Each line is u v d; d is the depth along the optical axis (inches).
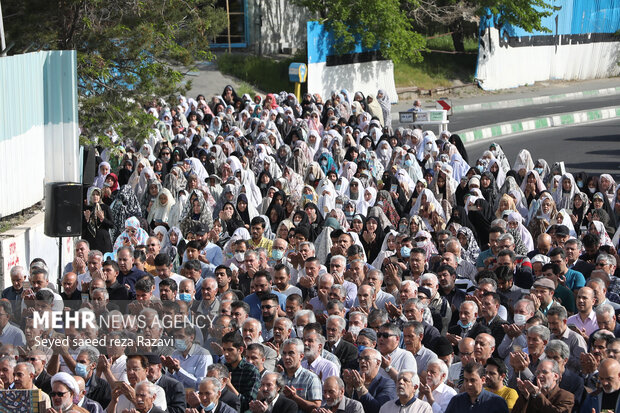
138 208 1299.2
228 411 677.3
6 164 1119.6
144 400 660.7
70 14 1546.5
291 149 1772.9
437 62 3171.8
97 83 1578.5
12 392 642.2
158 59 1648.6
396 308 832.3
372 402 702.5
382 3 2699.3
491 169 1608.0
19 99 1147.9
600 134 2477.9
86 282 919.7
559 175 1508.4
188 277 951.0
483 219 1302.9
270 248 1112.8
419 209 1314.0
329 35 2682.1
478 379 681.6
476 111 2827.3
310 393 704.4
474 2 3029.0
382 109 2191.2
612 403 697.0
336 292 873.5
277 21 3075.8
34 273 870.4
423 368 765.9
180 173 1456.7
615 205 1357.0
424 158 1723.7
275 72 2832.2
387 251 1112.2
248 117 2021.4
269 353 755.4
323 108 2116.1
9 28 1513.3
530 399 688.4
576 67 3380.9
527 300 823.1
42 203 1231.5
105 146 1581.0
